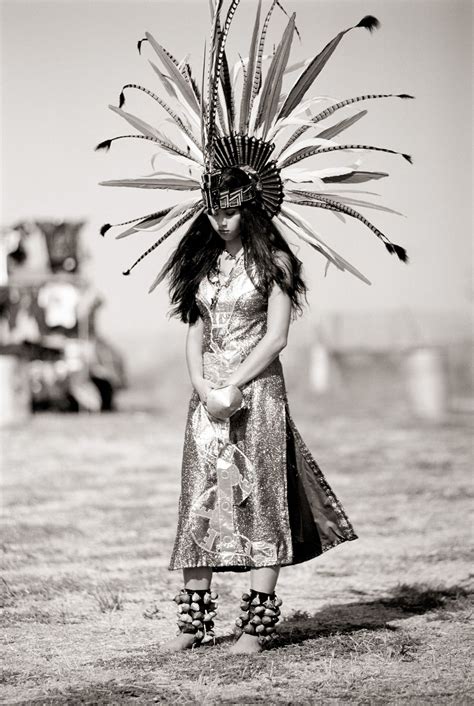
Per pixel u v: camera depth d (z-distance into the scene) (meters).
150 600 5.71
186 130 4.92
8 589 5.93
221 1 4.72
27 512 8.69
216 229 4.74
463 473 10.87
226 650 4.62
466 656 4.52
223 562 4.54
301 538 4.66
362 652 4.57
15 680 4.27
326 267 4.92
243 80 4.95
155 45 4.96
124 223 4.94
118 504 9.12
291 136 4.88
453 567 6.48
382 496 9.44
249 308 4.73
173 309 4.92
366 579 6.22
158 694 4.02
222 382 4.71
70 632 5.06
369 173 4.92
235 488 4.57
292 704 3.88
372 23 4.74
